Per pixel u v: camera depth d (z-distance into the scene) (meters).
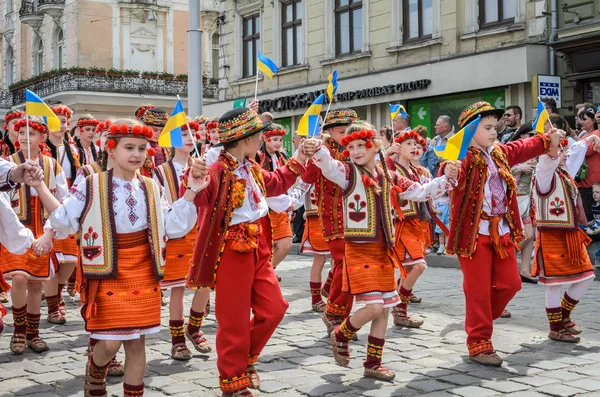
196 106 14.25
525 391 5.06
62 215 4.59
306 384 5.31
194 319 6.34
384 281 5.43
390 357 6.06
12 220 4.98
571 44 14.48
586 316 7.63
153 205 4.67
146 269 4.62
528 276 9.93
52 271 6.71
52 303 7.73
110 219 4.56
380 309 5.36
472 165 5.82
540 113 6.32
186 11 36.28
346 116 7.02
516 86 15.88
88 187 4.63
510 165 6.05
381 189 5.51
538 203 6.75
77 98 33.03
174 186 6.61
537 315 7.77
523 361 5.88
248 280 4.86
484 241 5.81
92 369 4.68
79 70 32.94
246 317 4.83
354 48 20.39
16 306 6.44
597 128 10.32
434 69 17.58
